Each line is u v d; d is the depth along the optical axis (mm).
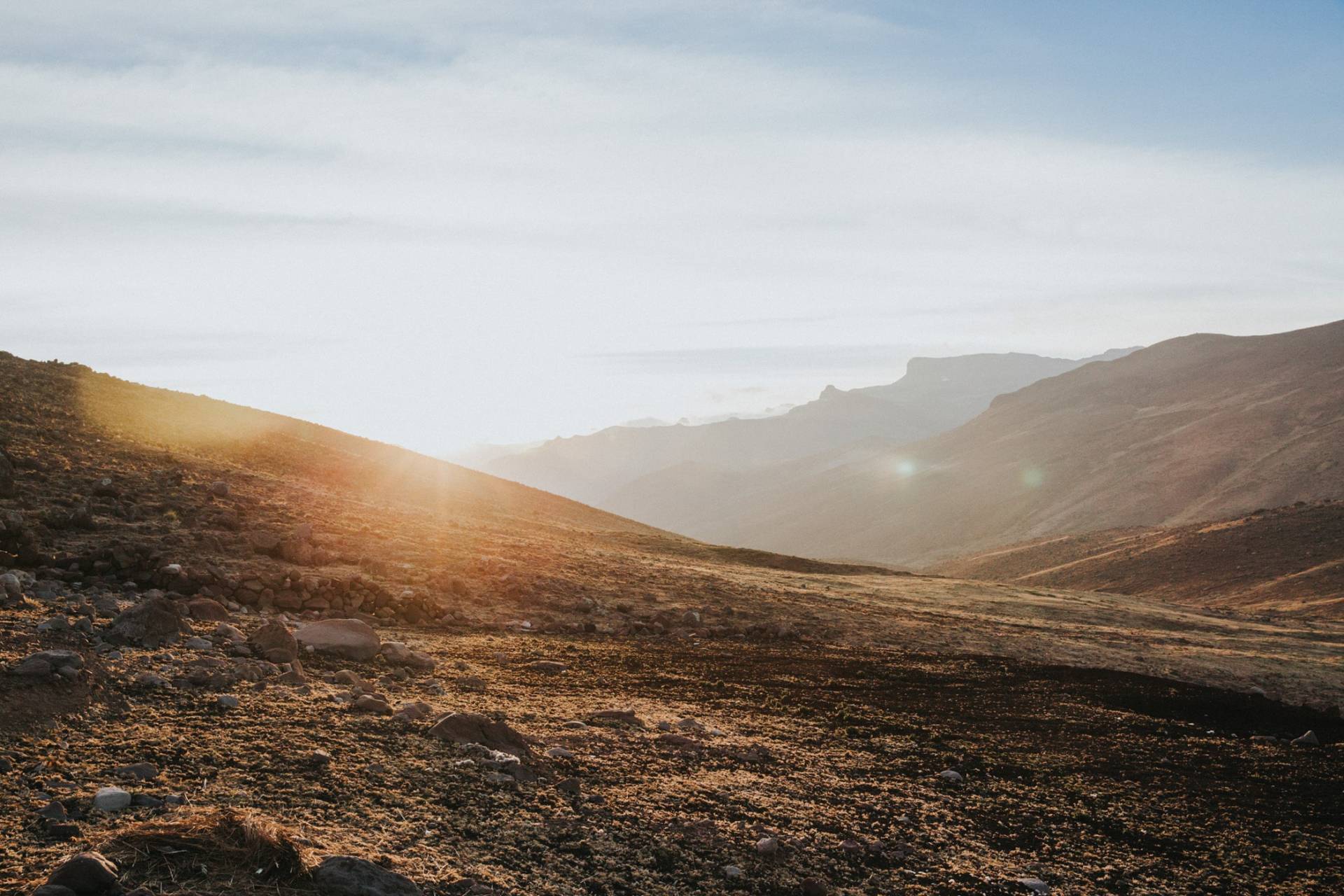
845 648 32625
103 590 20312
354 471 61562
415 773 10188
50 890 5656
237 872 6371
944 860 11062
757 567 68688
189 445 50062
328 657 17125
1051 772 17078
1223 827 14539
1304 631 66938
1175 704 28328
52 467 32375
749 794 12328
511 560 37219
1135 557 153625
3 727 9109
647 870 8930
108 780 8344
